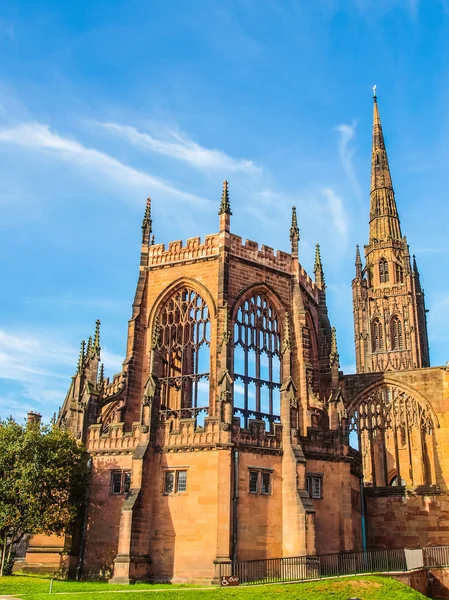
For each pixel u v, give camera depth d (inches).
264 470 2755.9
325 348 3624.5
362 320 7391.7
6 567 2861.7
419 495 3462.1
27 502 2632.9
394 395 3759.8
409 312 7249.0
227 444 2677.2
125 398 3157.0
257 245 3331.7
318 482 2928.2
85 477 2883.9
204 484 2662.4
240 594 2129.7
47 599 2059.5
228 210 3267.7
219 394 2778.1
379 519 3484.3
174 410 2955.2
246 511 2664.9
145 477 2696.9
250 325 3208.7
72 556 2790.4
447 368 3622.0
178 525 2650.1
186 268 3277.6
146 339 3284.9
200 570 2559.1
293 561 2573.8
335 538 2891.2
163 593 2142.0
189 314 3235.7
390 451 5113.2
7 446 2716.5
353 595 2144.4
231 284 3169.3
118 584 2452.0
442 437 3540.8
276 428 2847.0
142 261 3398.1
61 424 4180.6
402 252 7593.5
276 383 3208.7
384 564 2733.8
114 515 2800.2
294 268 3427.7
